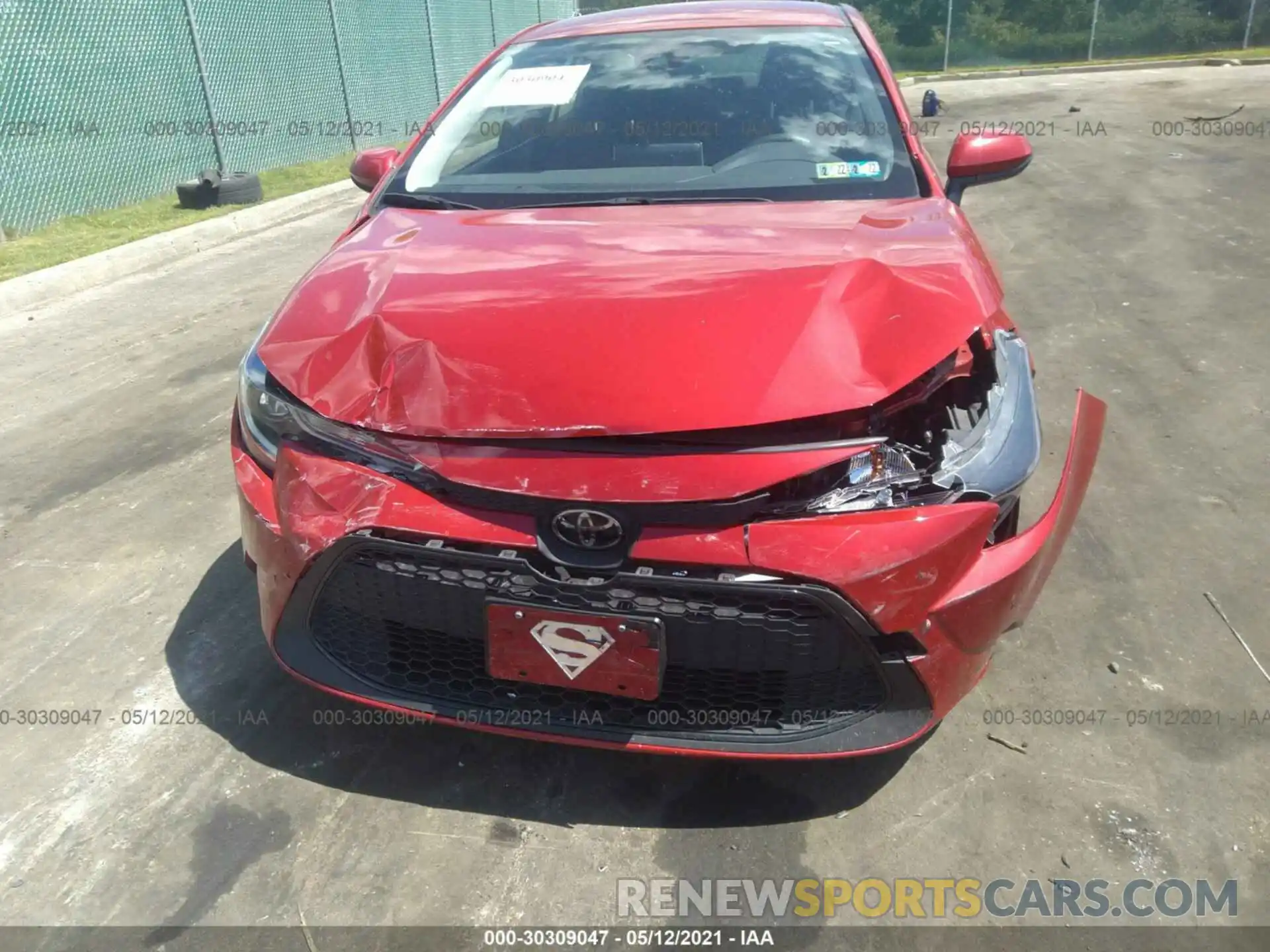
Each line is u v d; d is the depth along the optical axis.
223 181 8.52
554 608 1.71
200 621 2.71
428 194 2.72
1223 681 2.34
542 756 2.19
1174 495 3.16
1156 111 11.80
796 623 1.68
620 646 1.71
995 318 2.18
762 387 1.69
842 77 2.92
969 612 1.76
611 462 1.67
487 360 1.79
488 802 2.08
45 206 8.11
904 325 1.82
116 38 8.74
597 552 1.68
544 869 1.92
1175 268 5.48
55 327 5.44
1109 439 3.53
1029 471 1.84
